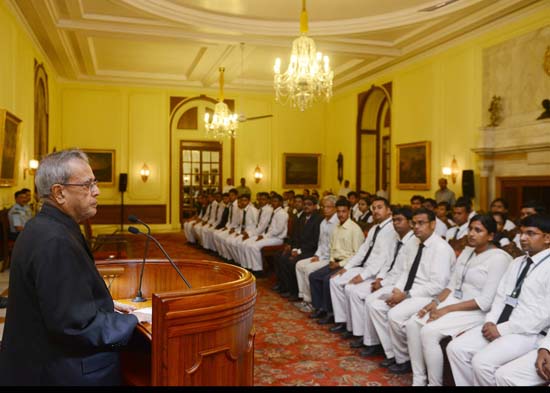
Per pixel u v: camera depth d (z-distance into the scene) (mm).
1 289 6191
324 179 16000
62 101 14086
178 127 15156
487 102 9219
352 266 5277
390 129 12328
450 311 3639
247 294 2252
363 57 11344
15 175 8438
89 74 13633
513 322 3133
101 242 9023
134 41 10875
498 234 5359
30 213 8234
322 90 7277
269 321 5543
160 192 14938
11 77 8164
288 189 15680
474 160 9562
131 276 2945
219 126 11711
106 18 9180
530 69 8266
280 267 6984
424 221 4141
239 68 12664
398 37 10289
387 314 4117
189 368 1991
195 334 2006
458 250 5590
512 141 8547
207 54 11508
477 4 8227
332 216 6266
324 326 5355
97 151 14312
